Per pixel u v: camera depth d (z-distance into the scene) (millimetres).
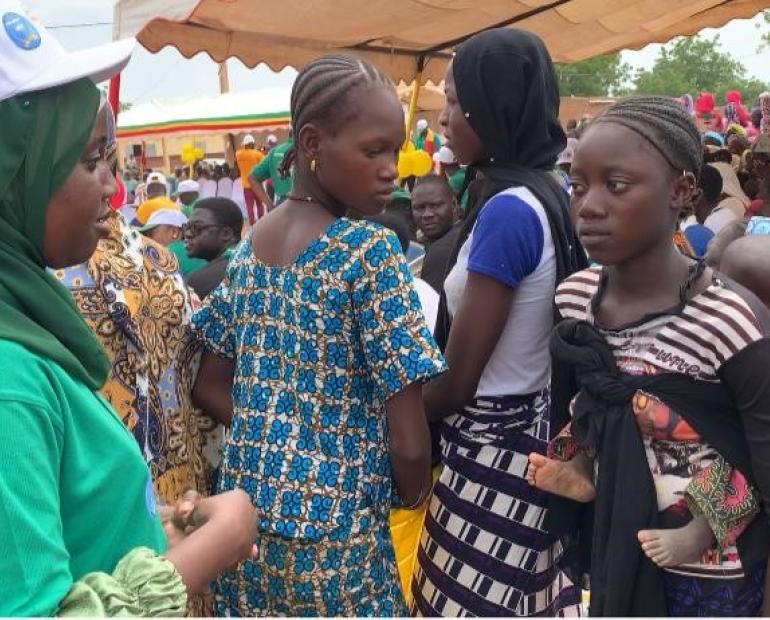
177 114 16109
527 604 2148
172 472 2082
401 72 6375
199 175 16719
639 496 1635
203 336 2107
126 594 1040
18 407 965
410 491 1923
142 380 1959
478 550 2143
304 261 1802
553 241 2062
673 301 1663
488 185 2150
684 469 1637
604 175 1621
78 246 1208
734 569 1646
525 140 2133
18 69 1090
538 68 2098
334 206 1889
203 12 4426
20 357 1002
